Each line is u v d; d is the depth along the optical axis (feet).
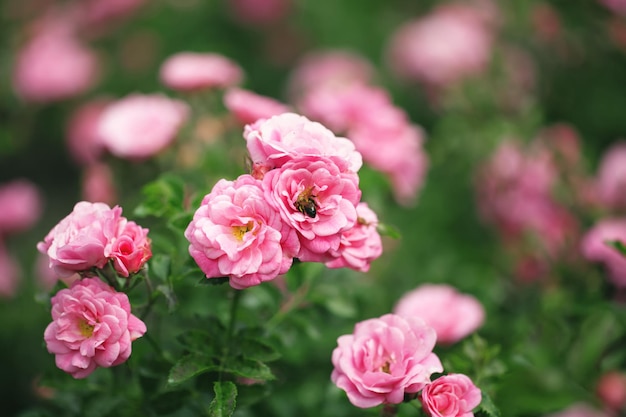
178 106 3.27
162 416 2.58
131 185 3.31
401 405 2.56
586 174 3.80
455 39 5.14
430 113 5.34
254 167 2.31
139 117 3.17
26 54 5.30
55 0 5.74
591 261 3.15
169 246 2.69
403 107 5.52
